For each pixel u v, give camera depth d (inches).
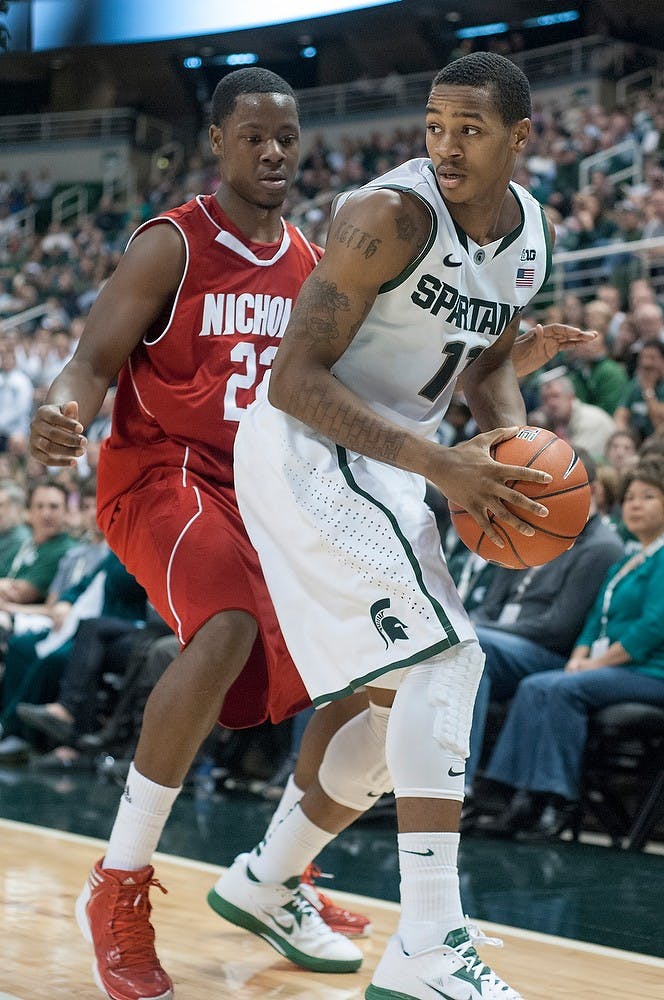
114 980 113.8
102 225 859.4
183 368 131.8
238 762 285.9
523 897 174.1
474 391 122.9
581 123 693.9
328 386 101.9
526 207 109.7
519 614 246.8
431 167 104.0
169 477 130.1
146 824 117.8
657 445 234.7
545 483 96.1
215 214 134.5
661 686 221.0
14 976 121.0
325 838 129.3
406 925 98.7
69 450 110.8
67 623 328.8
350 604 101.3
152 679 281.3
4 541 370.6
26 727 330.6
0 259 871.7
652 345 338.3
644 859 208.5
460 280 104.4
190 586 120.3
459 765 98.3
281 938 128.4
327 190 769.6
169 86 944.3
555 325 133.6
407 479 107.1
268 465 108.4
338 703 131.1
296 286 137.2
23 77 955.3
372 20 836.0
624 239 513.7
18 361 629.0
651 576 227.0
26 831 211.0
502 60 100.2
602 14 795.4
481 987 96.0
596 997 117.2
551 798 227.3
